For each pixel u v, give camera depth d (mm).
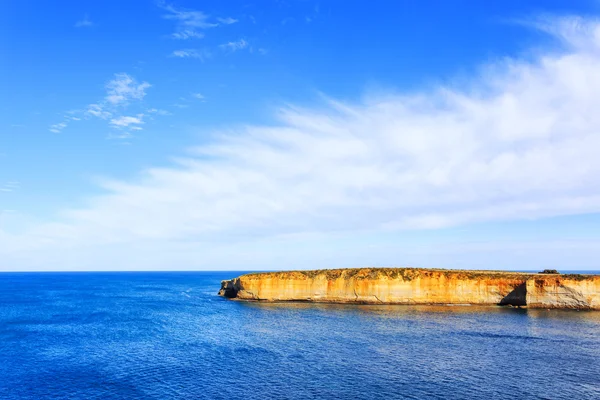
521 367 46281
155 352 54438
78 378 43750
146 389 40281
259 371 45500
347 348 55281
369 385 40844
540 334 63312
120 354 53531
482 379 42438
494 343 57406
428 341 58844
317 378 43000
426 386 40531
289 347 56250
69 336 65250
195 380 42750
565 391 39094
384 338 61062
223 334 65875
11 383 42250
